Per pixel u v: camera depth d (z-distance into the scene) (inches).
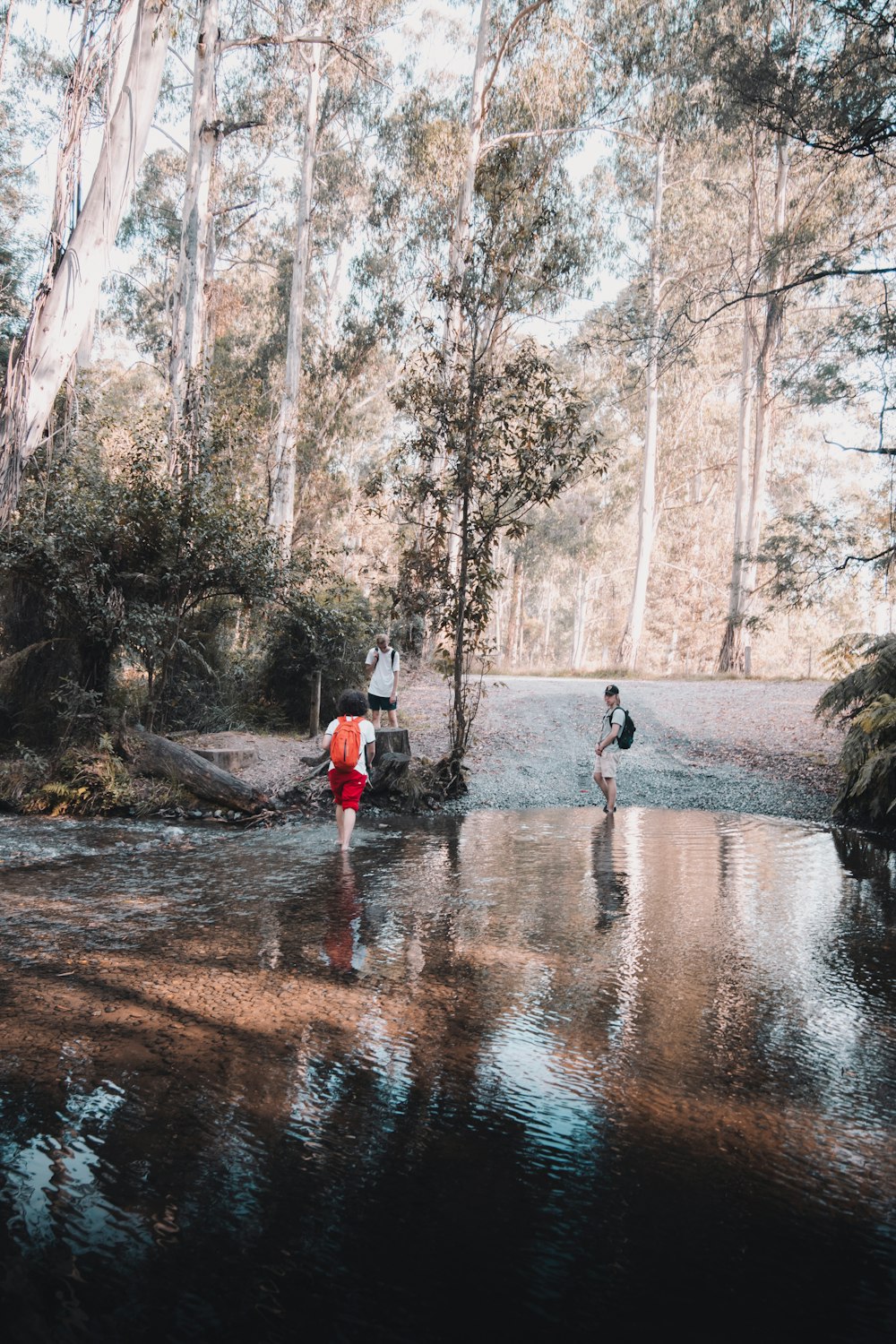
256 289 1295.5
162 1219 106.8
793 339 1194.6
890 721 406.3
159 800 378.0
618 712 414.0
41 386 330.3
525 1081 144.1
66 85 327.9
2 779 380.5
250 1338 88.5
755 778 489.1
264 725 569.9
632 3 882.1
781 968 203.9
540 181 540.4
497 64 775.7
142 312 1228.5
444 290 423.2
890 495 539.8
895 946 222.1
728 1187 116.6
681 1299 95.7
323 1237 104.4
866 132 433.4
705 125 998.4
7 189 908.6
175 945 206.2
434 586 440.1
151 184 1159.0
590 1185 116.3
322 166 1169.4
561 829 377.1
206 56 635.5
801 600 553.0
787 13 800.9
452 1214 109.5
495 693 766.5
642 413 1545.3
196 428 447.5
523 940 219.3
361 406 1342.3
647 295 1212.5
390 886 267.4
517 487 406.0
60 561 376.5
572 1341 88.7
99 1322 90.4
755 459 1182.3
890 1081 148.2
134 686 476.7
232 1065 146.0
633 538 2146.9
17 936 209.8
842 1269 101.0
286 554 483.5
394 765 416.5
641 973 198.1
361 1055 151.2
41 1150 119.7
